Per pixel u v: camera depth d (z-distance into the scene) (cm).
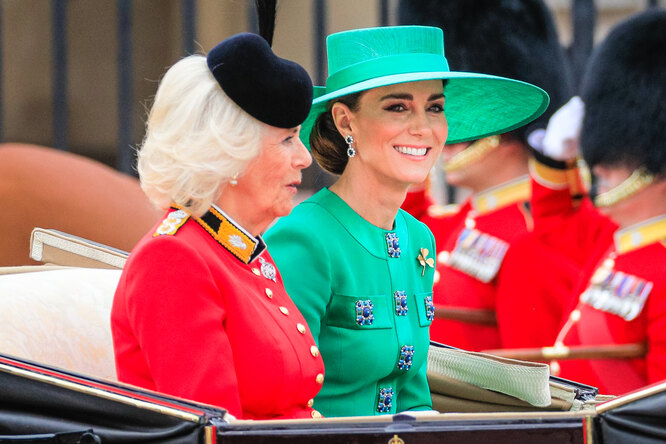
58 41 1922
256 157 849
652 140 1577
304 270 941
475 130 1114
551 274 1695
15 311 925
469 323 1738
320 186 2095
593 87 1648
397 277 984
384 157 960
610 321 1550
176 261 817
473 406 1020
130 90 1959
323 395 947
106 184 1452
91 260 1077
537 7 1811
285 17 2509
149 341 810
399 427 743
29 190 1405
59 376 766
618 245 1590
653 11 1645
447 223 1803
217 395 795
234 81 829
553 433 748
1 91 2027
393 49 966
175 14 2720
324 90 1009
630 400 750
